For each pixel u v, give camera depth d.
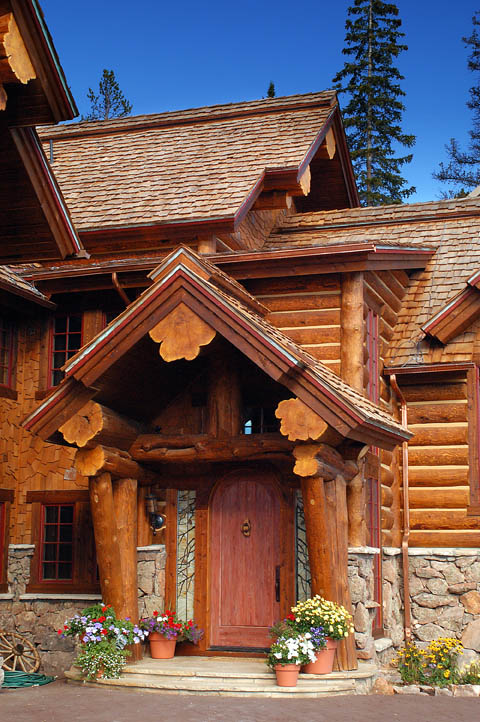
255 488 12.54
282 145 15.77
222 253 13.05
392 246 13.40
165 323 10.74
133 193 15.23
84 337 14.32
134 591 11.70
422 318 14.63
